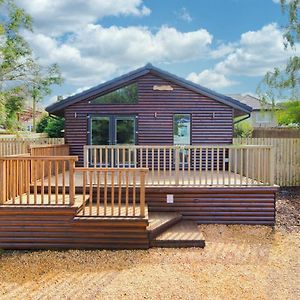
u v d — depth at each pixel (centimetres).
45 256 634
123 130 1219
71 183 683
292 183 1288
